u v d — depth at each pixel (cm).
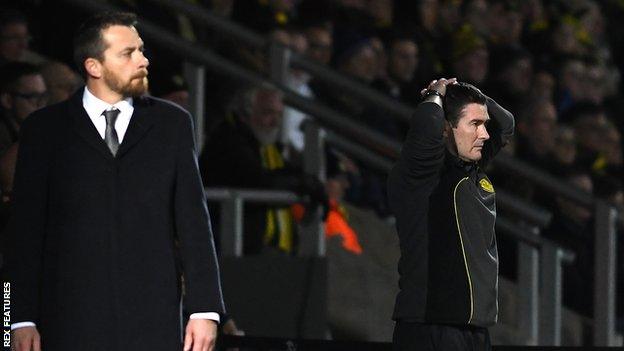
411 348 1542
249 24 3095
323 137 2505
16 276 1493
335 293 2533
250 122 2428
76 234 1486
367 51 3123
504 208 2641
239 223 2302
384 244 2672
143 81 1512
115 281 1483
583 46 4528
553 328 2623
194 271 1490
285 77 2616
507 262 2911
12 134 2112
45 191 1500
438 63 3531
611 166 3731
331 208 2484
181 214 1498
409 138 1537
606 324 2684
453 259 1530
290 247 2442
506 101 3566
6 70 2133
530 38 4216
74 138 1500
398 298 1562
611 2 4934
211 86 2594
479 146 1570
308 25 3130
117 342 1479
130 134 1498
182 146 1508
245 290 2292
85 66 1504
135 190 1491
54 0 2584
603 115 3719
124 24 1502
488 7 3962
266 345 1802
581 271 3025
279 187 2344
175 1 2612
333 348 1777
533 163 3319
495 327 2628
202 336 1484
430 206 1542
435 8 3659
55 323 1488
